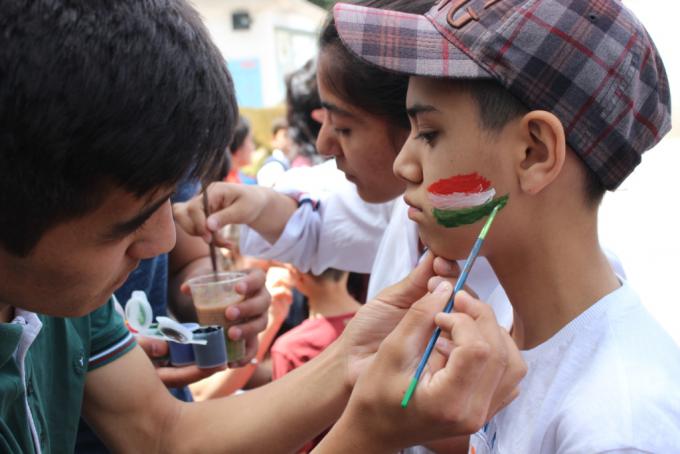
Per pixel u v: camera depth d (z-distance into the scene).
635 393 0.88
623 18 0.96
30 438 1.04
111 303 1.37
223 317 1.64
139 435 1.34
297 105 3.26
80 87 0.70
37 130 0.69
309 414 1.25
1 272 0.83
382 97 1.42
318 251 2.07
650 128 0.99
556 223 0.98
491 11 0.94
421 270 1.15
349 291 2.55
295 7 9.18
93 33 0.71
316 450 0.96
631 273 4.36
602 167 0.96
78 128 0.71
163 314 1.98
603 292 1.00
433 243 1.04
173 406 1.38
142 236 0.92
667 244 4.82
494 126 0.93
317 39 1.58
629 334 0.95
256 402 1.32
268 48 8.86
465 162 0.96
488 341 0.85
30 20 0.69
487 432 1.08
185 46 0.78
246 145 4.15
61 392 1.20
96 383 1.33
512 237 0.98
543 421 0.96
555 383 0.97
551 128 0.90
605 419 0.87
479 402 0.84
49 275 0.83
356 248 2.03
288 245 2.00
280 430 1.27
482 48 0.92
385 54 0.99
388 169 1.54
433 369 0.90
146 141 0.74
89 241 0.81
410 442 0.90
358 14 1.05
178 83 0.76
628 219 5.58
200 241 2.23
